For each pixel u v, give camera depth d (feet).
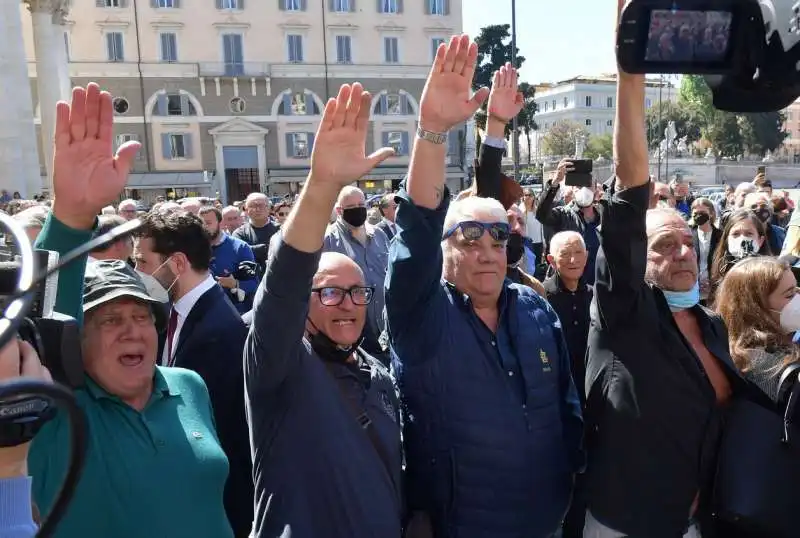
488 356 8.13
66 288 5.70
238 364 9.62
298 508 6.72
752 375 8.02
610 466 8.17
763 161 169.89
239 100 142.20
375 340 10.96
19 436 3.16
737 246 15.38
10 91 70.38
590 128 327.26
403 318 7.89
